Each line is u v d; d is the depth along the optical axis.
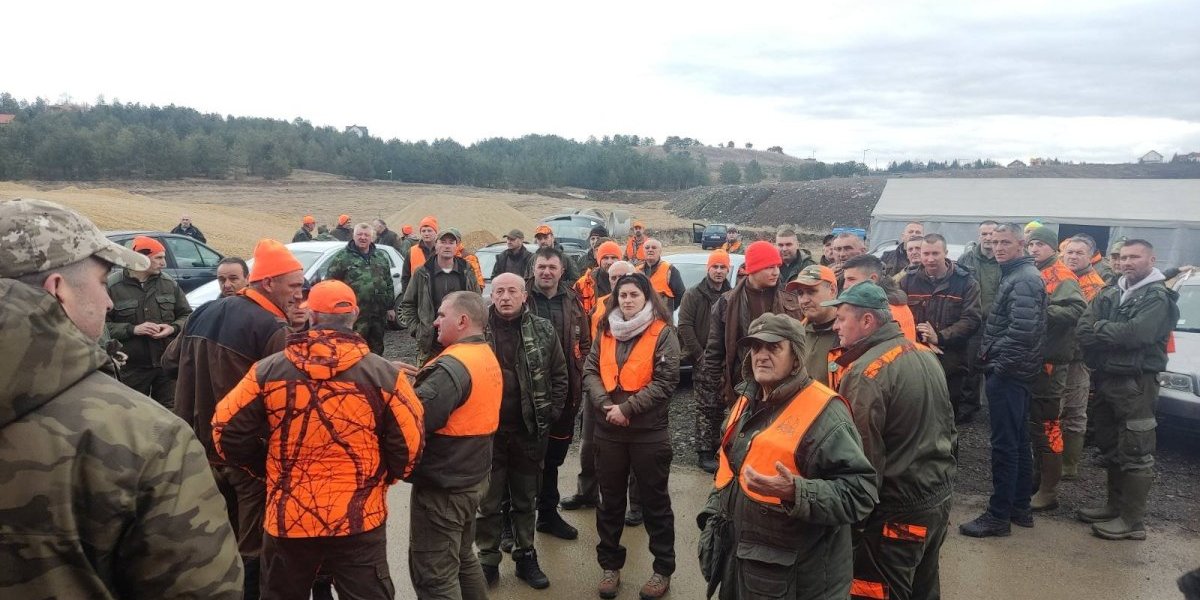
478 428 3.14
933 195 18.69
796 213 54.19
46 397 1.28
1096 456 6.10
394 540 4.50
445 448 3.06
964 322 5.50
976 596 3.81
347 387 2.55
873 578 2.94
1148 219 15.11
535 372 3.86
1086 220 15.69
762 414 2.63
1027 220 16.16
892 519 2.90
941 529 2.99
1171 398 5.82
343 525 2.56
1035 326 4.32
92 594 1.33
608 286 7.25
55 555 1.28
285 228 37.09
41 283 1.43
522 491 3.97
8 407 1.24
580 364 5.04
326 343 2.56
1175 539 4.49
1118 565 4.15
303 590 2.70
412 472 2.99
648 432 3.75
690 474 5.67
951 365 5.61
